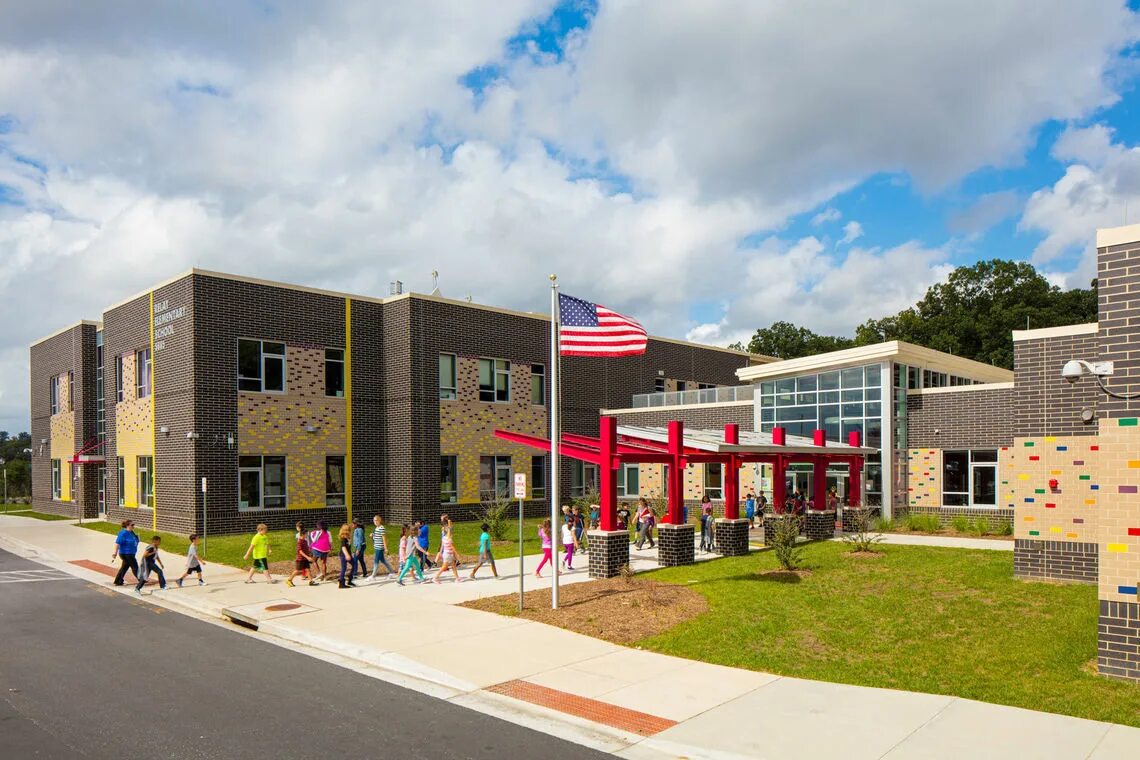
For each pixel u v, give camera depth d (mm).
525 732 8180
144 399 29453
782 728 8078
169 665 11031
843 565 17938
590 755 7531
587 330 16109
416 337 31016
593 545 17953
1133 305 9844
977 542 21984
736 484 21797
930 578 15750
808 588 15383
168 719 8562
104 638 12852
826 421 31266
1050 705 8680
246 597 16078
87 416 36750
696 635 12047
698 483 36812
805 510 25516
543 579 17844
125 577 19281
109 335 32688
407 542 17922
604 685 9695
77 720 8523
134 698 9375
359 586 17328
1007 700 8898
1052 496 15094
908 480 29594
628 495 40125
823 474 25203
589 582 17156
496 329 34469
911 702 8898
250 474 27344
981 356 61375
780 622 12703
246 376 27469
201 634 13164
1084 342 14945
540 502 36062
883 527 25484
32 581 18969
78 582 18844
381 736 8031
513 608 14398
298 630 12852
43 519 37062
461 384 32812
